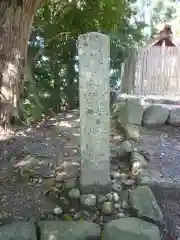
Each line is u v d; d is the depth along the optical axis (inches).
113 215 90.1
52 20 224.5
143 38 235.0
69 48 224.7
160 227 86.5
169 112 173.6
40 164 120.0
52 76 220.4
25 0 159.2
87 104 91.5
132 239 76.7
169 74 209.9
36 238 77.9
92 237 79.4
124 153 125.1
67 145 143.7
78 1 227.0
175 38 226.1
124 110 177.9
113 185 101.0
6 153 134.9
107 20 223.9
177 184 106.0
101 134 93.5
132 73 213.0
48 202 97.0
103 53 88.9
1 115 163.9
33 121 187.3
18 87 171.6
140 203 90.6
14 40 161.3
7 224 82.3
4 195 100.1
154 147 143.0
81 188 96.2
